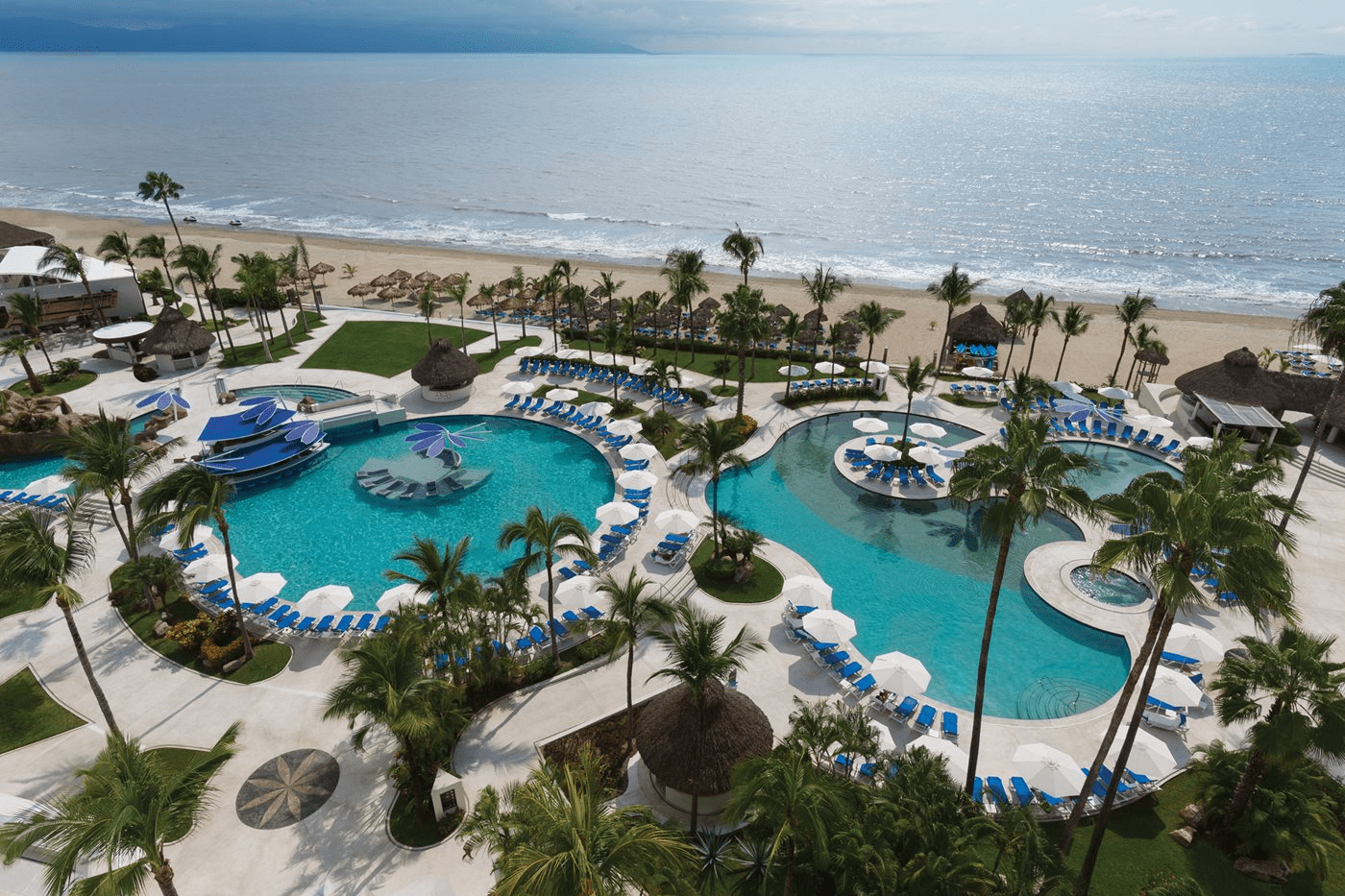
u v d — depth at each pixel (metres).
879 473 42.44
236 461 41.56
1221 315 77.44
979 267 97.06
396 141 197.62
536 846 14.77
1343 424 43.00
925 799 19.00
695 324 67.69
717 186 145.62
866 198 135.50
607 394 53.09
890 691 26.20
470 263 95.31
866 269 96.75
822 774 20.30
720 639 29.17
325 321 68.38
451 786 20.92
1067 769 21.17
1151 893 18.64
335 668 27.64
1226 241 106.69
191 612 30.48
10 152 179.50
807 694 26.62
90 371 54.69
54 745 24.05
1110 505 17.41
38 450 42.72
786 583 30.16
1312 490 40.22
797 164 165.12
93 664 27.61
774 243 109.38
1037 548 35.69
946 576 34.25
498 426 48.72
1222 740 24.50
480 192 141.50
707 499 40.12
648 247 107.50
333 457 44.56
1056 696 27.39
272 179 151.75
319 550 35.69
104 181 148.62
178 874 20.00
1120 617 30.77
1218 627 29.69
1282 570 14.98
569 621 29.72
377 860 20.45
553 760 23.66
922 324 73.56
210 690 26.48
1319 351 64.19
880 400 53.03
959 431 48.47
